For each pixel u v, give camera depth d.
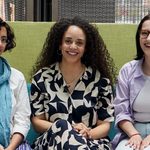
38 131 2.09
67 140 1.81
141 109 2.07
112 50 2.57
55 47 2.17
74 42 2.05
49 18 3.27
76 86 2.09
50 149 1.86
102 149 1.96
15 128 1.97
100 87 2.10
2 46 1.98
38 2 3.25
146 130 2.06
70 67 2.10
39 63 2.23
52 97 2.07
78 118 2.07
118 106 2.11
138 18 3.07
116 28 2.58
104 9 3.17
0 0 3.03
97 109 2.11
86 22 2.13
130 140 1.96
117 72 2.52
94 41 2.15
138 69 2.13
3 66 2.08
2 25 1.98
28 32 2.58
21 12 3.19
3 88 2.02
